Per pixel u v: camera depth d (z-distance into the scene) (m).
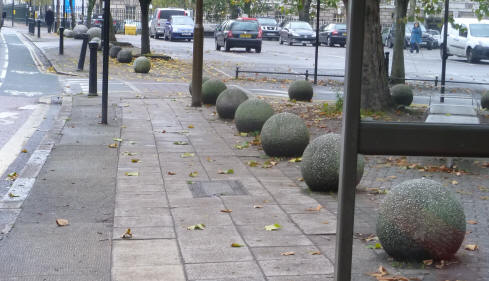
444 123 3.40
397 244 5.70
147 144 11.55
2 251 5.96
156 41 51.28
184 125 13.75
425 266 5.66
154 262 5.71
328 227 6.82
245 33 40.09
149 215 7.20
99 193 8.15
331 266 5.64
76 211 7.34
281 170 9.81
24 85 20.30
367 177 9.39
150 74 25.59
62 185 8.49
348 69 3.37
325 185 8.36
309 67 30.52
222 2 64.06
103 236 6.45
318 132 13.12
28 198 7.83
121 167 9.67
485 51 21.78
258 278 5.35
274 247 6.16
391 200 5.81
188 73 26.64
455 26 21.75
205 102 16.95
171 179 9.02
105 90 13.34
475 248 6.13
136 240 6.32
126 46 37.69
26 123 13.70
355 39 3.35
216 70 28.02
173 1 77.25
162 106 16.45
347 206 3.43
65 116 14.18
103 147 11.10
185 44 47.78
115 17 76.12
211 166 9.95
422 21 19.50
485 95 5.93
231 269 5.55
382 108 7.30
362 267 5.63
